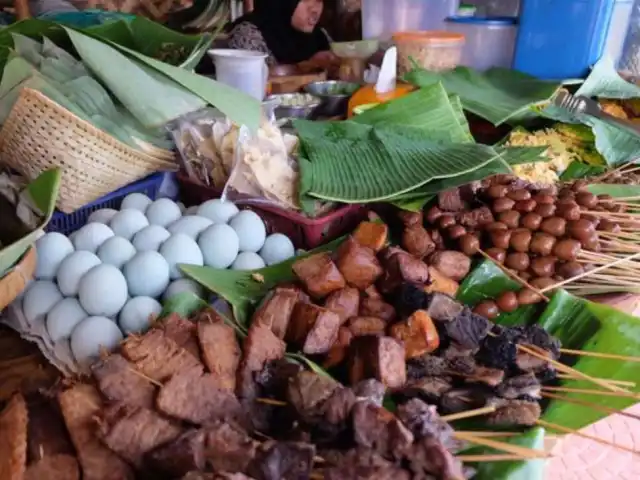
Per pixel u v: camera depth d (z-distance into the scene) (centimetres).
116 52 132
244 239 129
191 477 67
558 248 126
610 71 211
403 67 210
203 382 82
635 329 106
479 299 122
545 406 97
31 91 114
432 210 137
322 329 98
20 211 105
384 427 75
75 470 75
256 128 139
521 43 220
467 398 92
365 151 149
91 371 86
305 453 72
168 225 130
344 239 133
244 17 301
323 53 266
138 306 107
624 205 145
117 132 131
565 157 184
